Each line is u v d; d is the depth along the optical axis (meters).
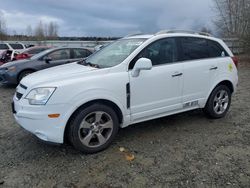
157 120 5.41
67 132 3.86
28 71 9.31
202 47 5.14
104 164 3.69
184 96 4.82
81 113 3.79
